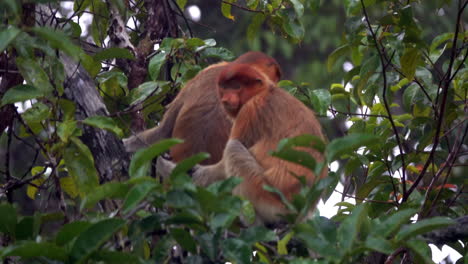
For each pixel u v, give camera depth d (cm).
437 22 1697
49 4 949
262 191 1004
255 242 671
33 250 620
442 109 1001
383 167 1113
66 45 682
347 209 1060
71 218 905
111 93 1090
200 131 1138
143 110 1119
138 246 673
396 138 1046
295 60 2266
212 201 634
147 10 1237
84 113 928
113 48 959
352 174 1247
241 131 1034
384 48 1071
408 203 978
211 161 1131
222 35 2189
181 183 639
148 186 632
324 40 2075
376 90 1102
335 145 630
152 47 1209
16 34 671
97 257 639
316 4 1148
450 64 984
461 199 1180
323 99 1082
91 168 808
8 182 951
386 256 1038
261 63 1157
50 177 1037
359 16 1038
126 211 624
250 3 1239
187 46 1095
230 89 1038
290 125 998
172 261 716
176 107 1171
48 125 853
